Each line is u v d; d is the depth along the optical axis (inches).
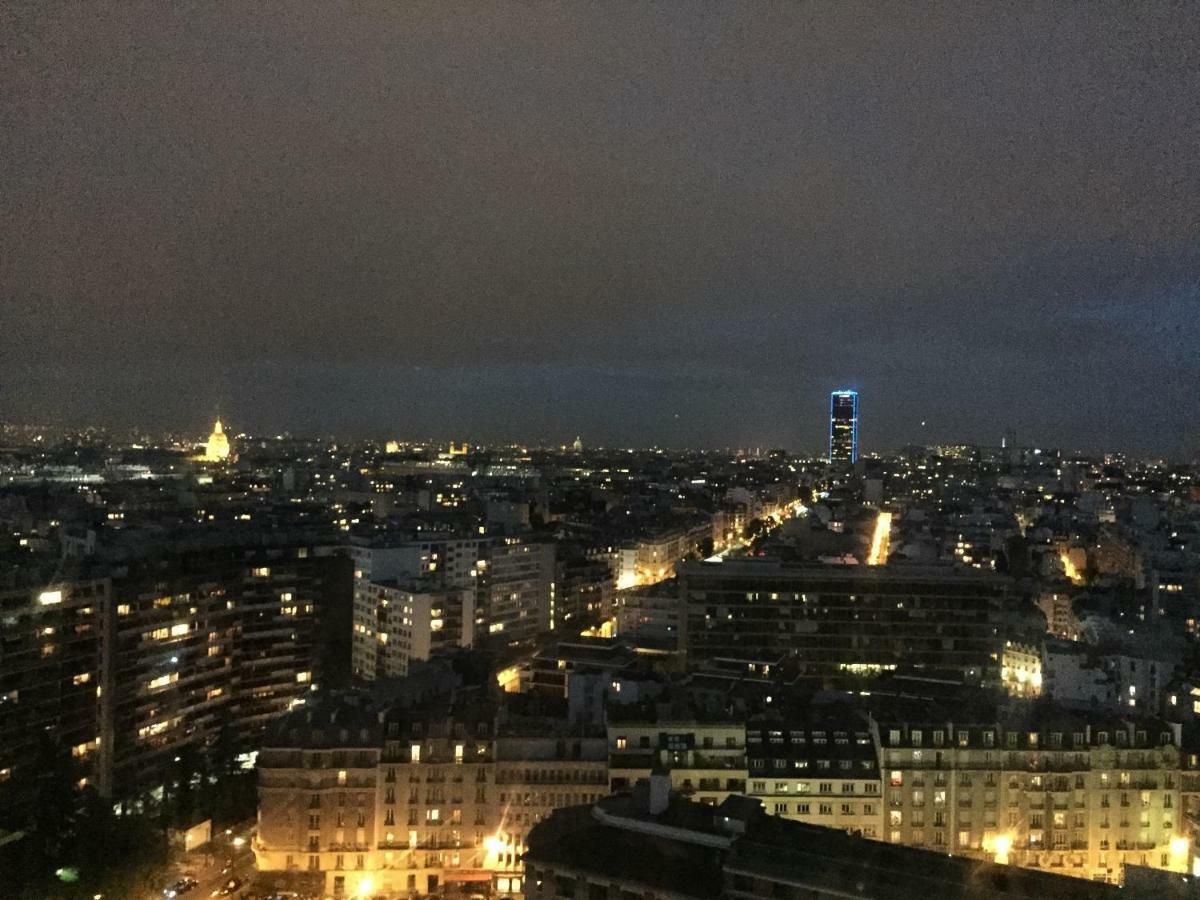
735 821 7810.0
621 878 7377.0
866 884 6875.0
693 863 7450.8
